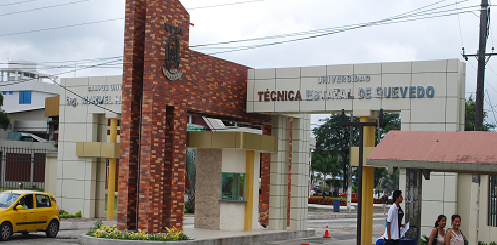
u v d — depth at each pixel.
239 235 22.47
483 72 18.52
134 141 21.45
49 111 33.56
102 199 30.56
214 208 24.88
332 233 29.62
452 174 20.19
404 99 21.38
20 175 40.91
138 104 21.67
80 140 30.48
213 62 23.44
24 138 61.06
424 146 13.80
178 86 21.69
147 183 20.31
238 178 24.91
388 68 21.80
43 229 21.28
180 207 21.72
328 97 22.88
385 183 65.81
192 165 38.97
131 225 21.14
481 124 18.36
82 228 27.03
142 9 22.03
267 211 27.55
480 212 18.83
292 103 23.70
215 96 23.44
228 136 23.42
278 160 26.23
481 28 18.66
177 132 21.64
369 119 22.45
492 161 12.36
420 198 14.25
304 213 27.89
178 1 21.84
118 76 29.50
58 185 30.92
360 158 17.12
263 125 27.28
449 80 20.72
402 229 14.18
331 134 70.12
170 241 18.78
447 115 20.64
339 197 64.31
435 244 12.59
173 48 21.38
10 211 19.81
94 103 30.14
